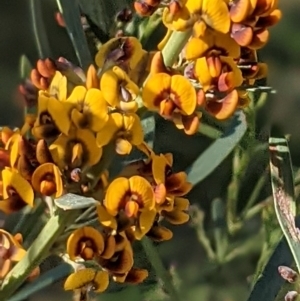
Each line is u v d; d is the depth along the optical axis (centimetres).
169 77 41
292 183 47
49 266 48
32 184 41
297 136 55
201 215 58
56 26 50
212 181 58
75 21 45
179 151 55
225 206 58
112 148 42
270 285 48
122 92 41
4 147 43
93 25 46
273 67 70
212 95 41
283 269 47
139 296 54
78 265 42
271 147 47
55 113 41
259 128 54
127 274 43
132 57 42
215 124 52
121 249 42
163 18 41
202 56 41
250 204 56
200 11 41
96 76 41
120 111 41
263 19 41
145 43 46
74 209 41
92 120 41
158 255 52
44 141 41
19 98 48
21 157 41
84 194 42
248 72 42
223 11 40
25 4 80
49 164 41
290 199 47
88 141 41
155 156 42
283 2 76
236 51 41
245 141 54
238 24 41
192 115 41
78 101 41
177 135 54
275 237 54
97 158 41
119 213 41
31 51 79
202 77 41
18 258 43
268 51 72
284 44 73
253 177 57
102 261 42
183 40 41
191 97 41
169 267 60
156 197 41
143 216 42
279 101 54
